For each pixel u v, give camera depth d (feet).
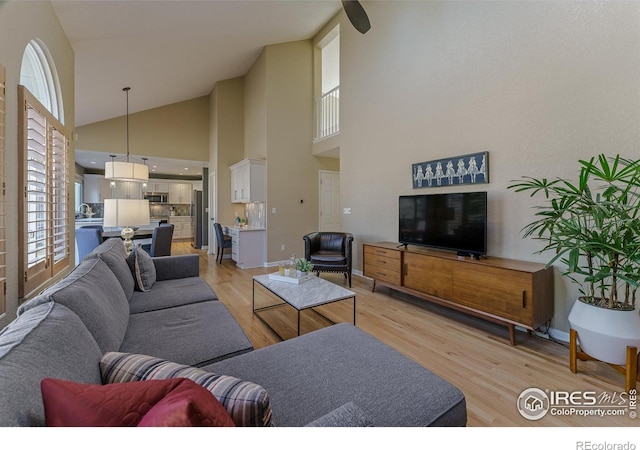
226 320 6.02
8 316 5.80
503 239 9.34
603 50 7.25
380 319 9.62
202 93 22.66
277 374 4.09
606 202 5.52
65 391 2.06
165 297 7.32
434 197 10.70
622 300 7.02
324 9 15.84
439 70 11.25
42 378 2.33
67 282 4.52
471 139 10.19
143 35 11.82
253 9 12.78
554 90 8.13
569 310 7.94
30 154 6.86
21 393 2.05
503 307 8.00
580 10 7.61
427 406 3.53
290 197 18.88
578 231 6.07
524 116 8.77
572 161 7.81
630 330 5.71
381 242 13.48
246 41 16.22
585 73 7.55
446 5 10.98
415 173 12.19
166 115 22.03
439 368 6.71
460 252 9.77
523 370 6.63
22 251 6.24
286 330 8.86
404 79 12.77
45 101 8.98
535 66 8.51
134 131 20.94
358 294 12.39
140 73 15.47
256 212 19.76
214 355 4.76
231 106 21.57
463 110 10.43
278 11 14.06
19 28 6.23
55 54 8.82
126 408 2.10
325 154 19.25
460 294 9.14
